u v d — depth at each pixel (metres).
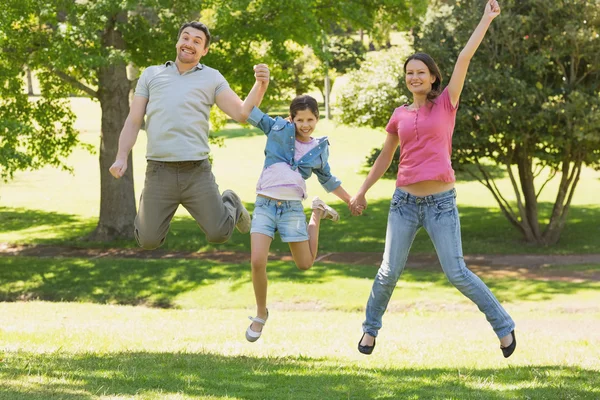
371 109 34.16
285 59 18.95
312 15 18.19
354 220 25.14
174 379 5.68
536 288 15.19
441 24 19.31
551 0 17.72
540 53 17.98
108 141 20.30
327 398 5.16
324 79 50.88
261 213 5.37
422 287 15.21
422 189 5.38
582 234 21.72
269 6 18.33
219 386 5.50
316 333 10.08
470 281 5.36
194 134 5.32
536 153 18.62
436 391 5.42
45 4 16.33
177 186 5.37
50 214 26.77
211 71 5.42
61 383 5.23
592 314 13.03
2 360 6.42
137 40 18.52
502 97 17.88
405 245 5.47
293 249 5.39
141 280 15.95
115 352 7.47
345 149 42.12
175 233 22.22
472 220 24.89
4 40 16.42
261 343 8.95
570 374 6.25
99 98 20.20
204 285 15.46
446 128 5.35
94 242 20.52
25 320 11.47
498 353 7.96
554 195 29.86
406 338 9.62
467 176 34.44
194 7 17.61
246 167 37.56
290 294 14.71
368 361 7.21
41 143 20.22
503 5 18.23
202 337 9.44
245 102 5.37
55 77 20.16
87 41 17.11
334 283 15.32
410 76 5.42
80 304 13.76
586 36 17.30
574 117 17.50
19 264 17.34
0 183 33.81
